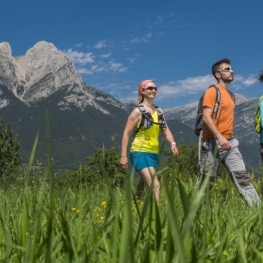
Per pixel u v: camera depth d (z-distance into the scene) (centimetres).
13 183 381
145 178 711
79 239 103
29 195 112
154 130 734
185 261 63
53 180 86
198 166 439
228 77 730
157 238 82
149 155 720
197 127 711
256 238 151
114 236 83
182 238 65
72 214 201
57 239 97
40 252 83
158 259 81
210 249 99
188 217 68
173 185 71
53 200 84
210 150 686
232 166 696
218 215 130
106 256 101
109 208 96
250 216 130
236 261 98
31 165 100
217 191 636
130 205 70
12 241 142
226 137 707
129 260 67
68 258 93
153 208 83
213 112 708
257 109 734
